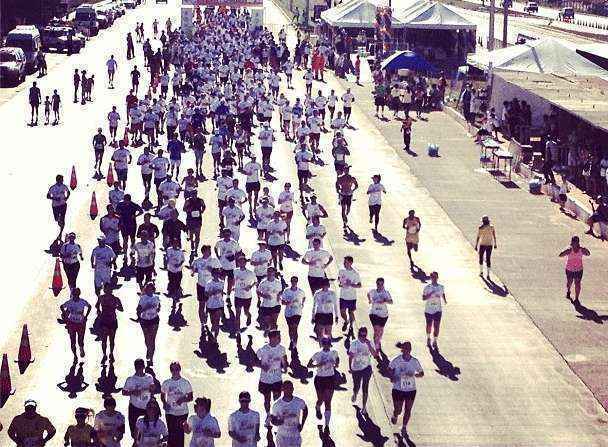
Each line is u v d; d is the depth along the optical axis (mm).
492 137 54969
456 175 49719
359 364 24000
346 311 29469
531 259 36625
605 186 44031
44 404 24062
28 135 56094
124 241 33812
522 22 130875
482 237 34375
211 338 28219
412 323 30250
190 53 81750
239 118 54094
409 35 91812
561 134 51031
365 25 90062
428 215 42344
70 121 60438
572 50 60656
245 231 38500
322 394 22906
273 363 22688
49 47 92375
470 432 23641
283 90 74750
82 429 19906
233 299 31328
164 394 21094
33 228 38375
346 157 53062
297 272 33938
